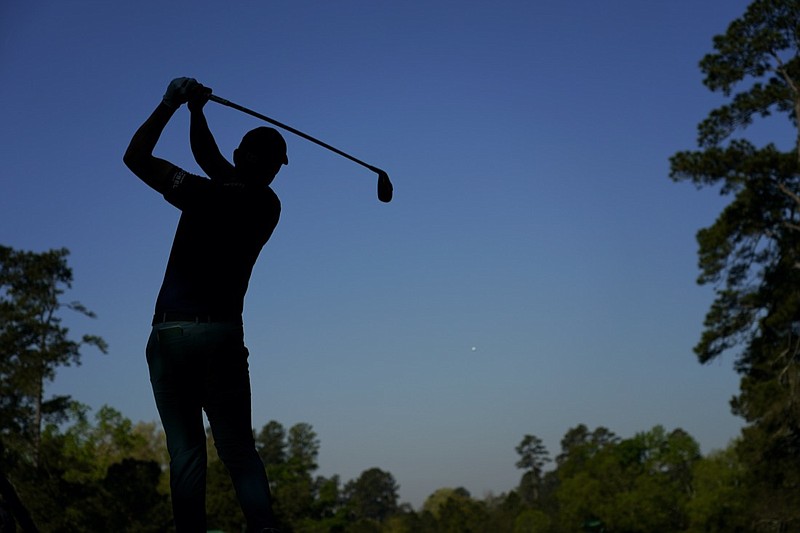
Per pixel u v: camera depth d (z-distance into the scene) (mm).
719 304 34188
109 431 57250
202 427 3754
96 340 41219
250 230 3797
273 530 3658
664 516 87312
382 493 194375
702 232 33281
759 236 32688
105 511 43312
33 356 39750
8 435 39719
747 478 41281
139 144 3658
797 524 38656
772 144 31516
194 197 3686
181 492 3613
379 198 4547
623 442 102688
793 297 32688
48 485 41219
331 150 4355
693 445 98062
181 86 3717
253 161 3869
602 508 89438
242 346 3787
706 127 31828
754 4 30734
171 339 3635
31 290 40625
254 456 3760
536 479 188125
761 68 31422
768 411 34469
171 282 3715
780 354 33844
